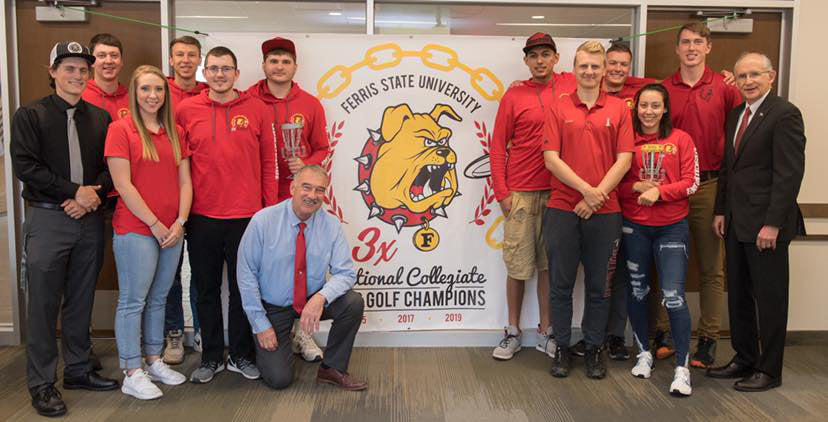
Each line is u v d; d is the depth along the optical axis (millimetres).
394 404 3027
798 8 3926
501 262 3852
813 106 4020
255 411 2941
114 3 3809
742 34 3992
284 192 3521
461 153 3799
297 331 3674
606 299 3371
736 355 3436
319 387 3236
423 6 3883
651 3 3895
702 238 3570
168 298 3584
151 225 2984
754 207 3158
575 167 3258
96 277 3102
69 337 3125
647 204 3238
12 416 2875
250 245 3070
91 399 3064
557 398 3113
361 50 3725
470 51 3762
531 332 3895
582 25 3939
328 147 3615
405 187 3785
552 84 3578
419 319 3852
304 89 3727
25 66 3812
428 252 3820
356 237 3785
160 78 2975
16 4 3777
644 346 3457
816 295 4137
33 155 2834
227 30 3869
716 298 3578
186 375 3430
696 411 2973
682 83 3561
